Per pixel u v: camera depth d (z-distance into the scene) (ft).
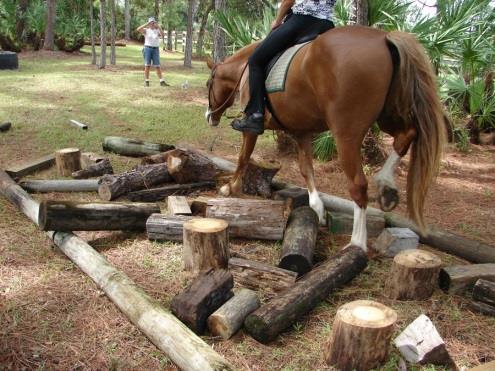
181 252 12.55
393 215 14.30
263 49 12.53
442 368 8.45
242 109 14.30
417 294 10.52
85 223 12.58
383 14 19.67
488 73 24.95
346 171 11.13
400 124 11.13
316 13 12.24
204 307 9.29
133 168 17.84
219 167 19.36
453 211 16.34
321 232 14.05
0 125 24.09
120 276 10.43
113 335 9.13
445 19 20.26
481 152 24.63
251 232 13.03
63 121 26.48
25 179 17.39
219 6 43.98
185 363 7.93
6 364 8.27
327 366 8.46
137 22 123.44
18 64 51.67
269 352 8.80
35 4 73.67
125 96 34.99
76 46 73.87
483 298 10.07
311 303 9.77
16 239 13.00
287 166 20.84
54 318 9.61
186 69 57.72
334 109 10.66
